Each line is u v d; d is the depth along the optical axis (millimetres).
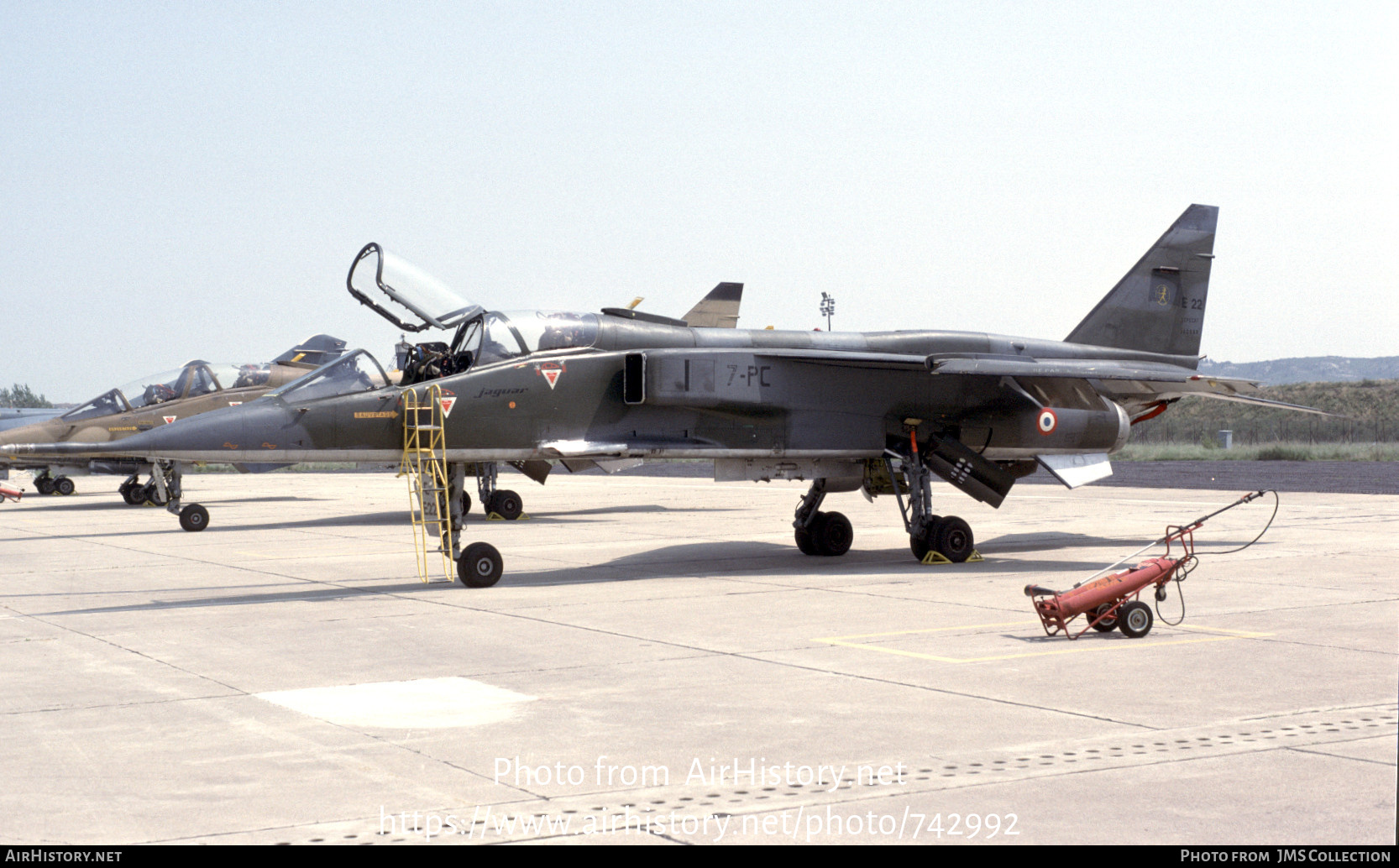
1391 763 5676
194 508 22250
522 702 7223
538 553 17219
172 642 9625
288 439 12906
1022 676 7863
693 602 11820
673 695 7371
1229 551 16188
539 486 40438
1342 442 75188
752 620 10586
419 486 13289
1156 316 18672
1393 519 21609
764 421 15102
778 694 7363
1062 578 13586
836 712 6852
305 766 5789
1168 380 15141
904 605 11422
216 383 29891
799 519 16766
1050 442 16609
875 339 16188
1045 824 4844
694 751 6008
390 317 17109
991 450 16453
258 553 17594
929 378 15852
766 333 15703
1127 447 64938
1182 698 7148
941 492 33969
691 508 28141
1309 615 10406
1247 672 7938
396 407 13375
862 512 26438
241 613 11289
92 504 32156
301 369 30812
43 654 9141
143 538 20641
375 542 19438
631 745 6133
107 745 6211
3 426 32688
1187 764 5688
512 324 14133
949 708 6926
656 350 14383
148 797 5293
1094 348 18047
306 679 8008
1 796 5316
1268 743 6059
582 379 14180
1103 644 9102
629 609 11359
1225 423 94562
